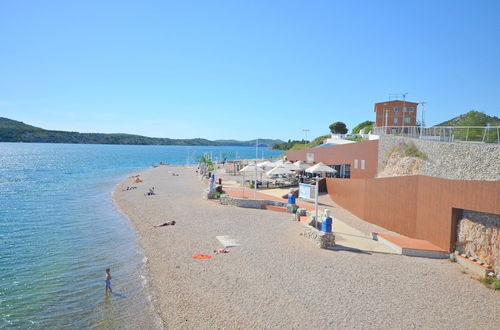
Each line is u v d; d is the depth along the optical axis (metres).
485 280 14.50
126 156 144.75
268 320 11.65
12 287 15.04
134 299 13.86
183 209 29.92
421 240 19.52
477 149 18.97
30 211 31.27
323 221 19.42
